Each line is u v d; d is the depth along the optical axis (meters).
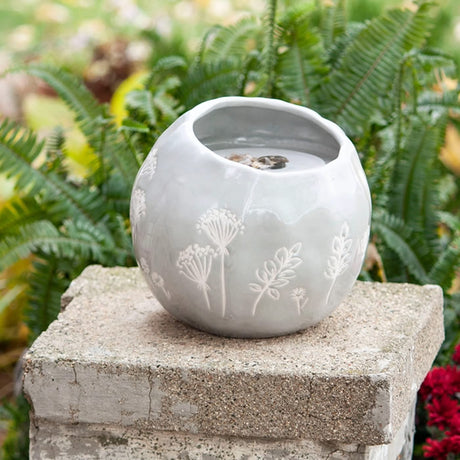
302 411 1.91
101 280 2.50
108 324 2.18
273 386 1.90
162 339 2.08
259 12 7.03
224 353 2.00
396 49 3.12
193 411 1.95
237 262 1.91
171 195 1.96
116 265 3.10
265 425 1.93
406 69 3.35
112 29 6.90
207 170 1.94
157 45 6.62
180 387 1.94
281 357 1.97
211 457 2.01
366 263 3.25
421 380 2.23
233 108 2.20
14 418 3.28
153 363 1.94
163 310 2.29
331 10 3.71
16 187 3.16
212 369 1.92
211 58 3.62
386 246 3.30
